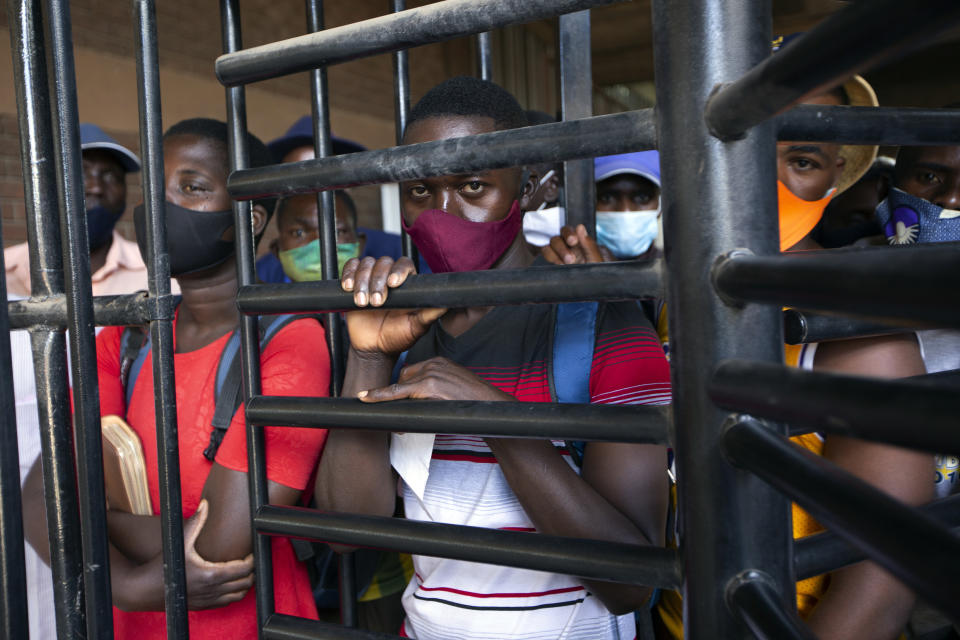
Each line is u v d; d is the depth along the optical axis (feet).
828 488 1.03
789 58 1.03
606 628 3.07
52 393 2.45
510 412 1.92
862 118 1.55
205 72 15.83
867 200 5.81
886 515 0.87
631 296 1.75
